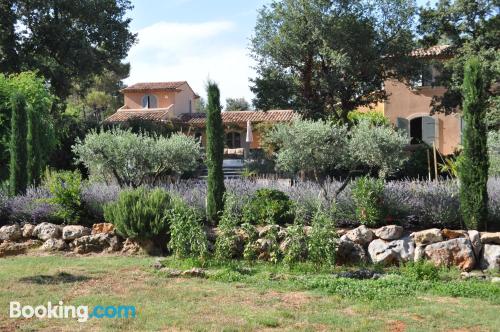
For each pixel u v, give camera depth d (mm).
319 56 28906
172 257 10094
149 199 11180
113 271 9008
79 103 56406
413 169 23484
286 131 11203
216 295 7371
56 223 12258
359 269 9305
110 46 33531
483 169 10141
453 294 7590
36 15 30797
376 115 31984
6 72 29672
